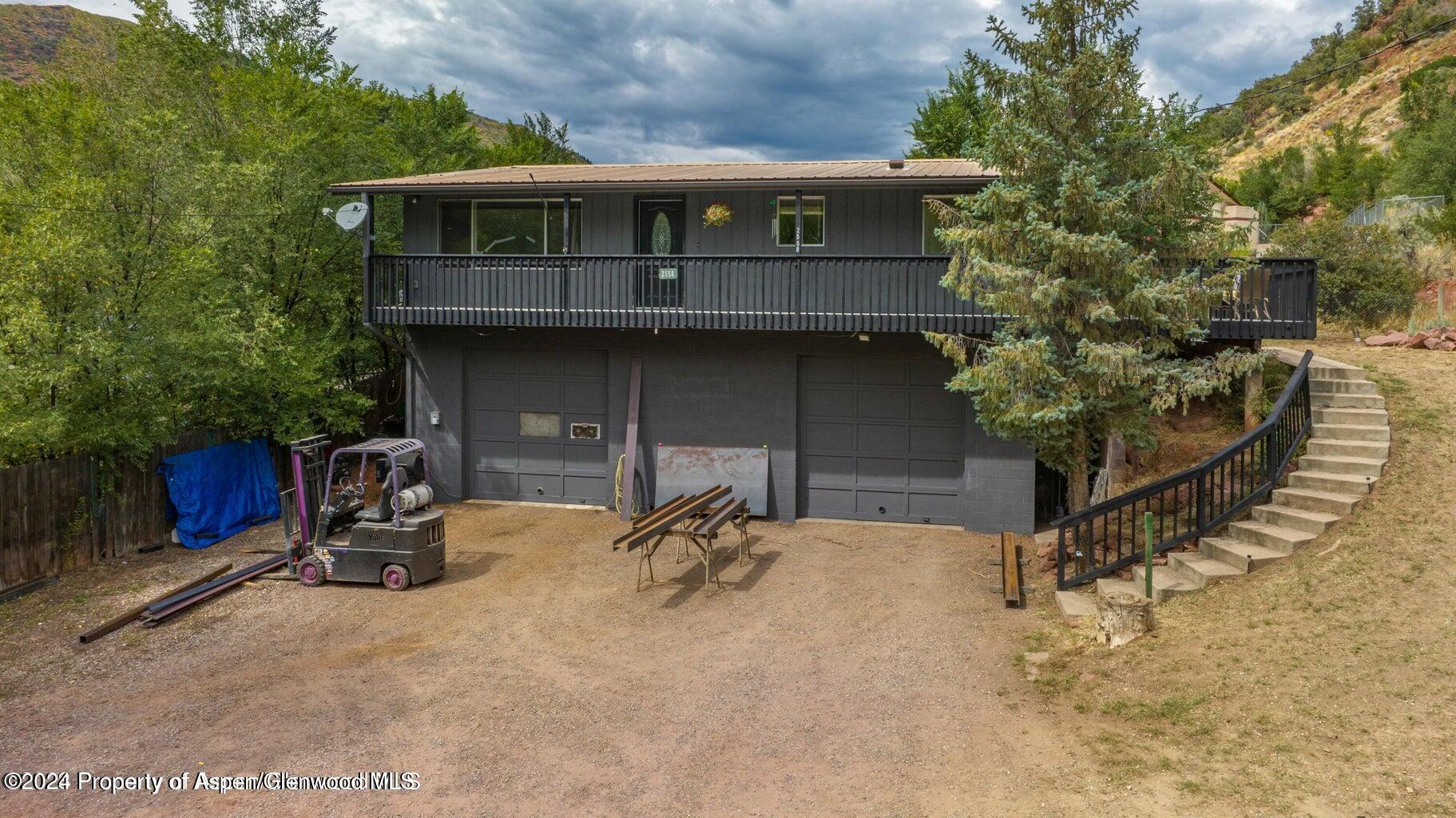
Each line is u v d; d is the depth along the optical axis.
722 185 13.49
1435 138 33.44
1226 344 13.88
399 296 15.41
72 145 12.84
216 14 27.17
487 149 40.72
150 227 12.76
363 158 18.80
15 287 10.88
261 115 17.44
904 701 7.71
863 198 14.70
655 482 15.35
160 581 11.70
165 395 13.09
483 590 11.27
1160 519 11.04
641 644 9.31
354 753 6.90
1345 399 11.95
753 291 14.77
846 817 5.85
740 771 6.54
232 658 9.03
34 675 8.66
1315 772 5.86
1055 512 14.82
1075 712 7.24
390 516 11.39
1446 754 5.81
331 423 15.99
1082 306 10.05
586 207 15.72
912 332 13.79
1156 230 10.70
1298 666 7.21
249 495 14.77
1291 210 46.22
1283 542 9.34
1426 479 9.98
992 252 10.48
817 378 14.95
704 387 15.16
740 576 11.78
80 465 12.07
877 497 14.87
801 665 8.67
